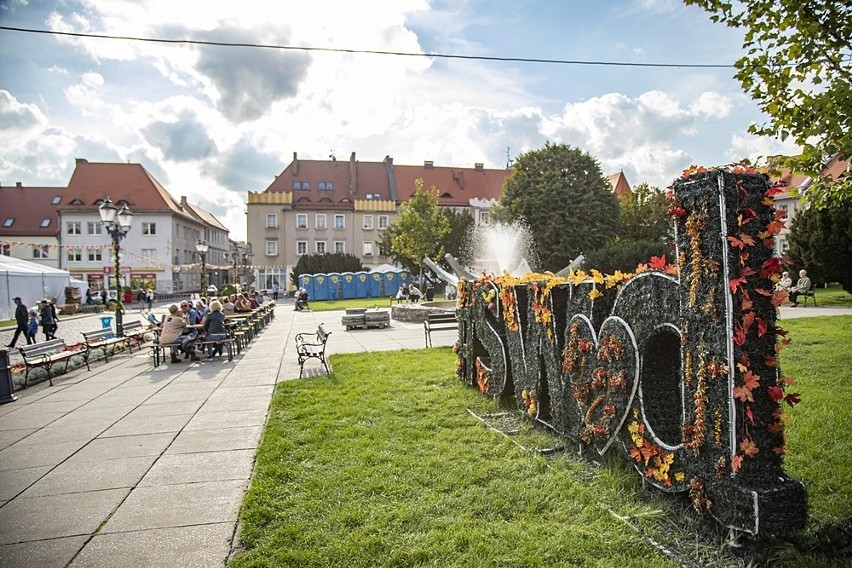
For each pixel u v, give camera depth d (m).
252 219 64.06
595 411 5.11
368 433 6.44
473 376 8.76
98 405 8.90
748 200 3.51
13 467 5.89
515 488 4.66
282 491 4.86
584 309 5.36
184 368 12.40
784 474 3.55
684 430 3.89
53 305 20.73
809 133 5.92
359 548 3.76
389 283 49.09
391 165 70.38
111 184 60.44
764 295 3.47
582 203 39.88
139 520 4.48
